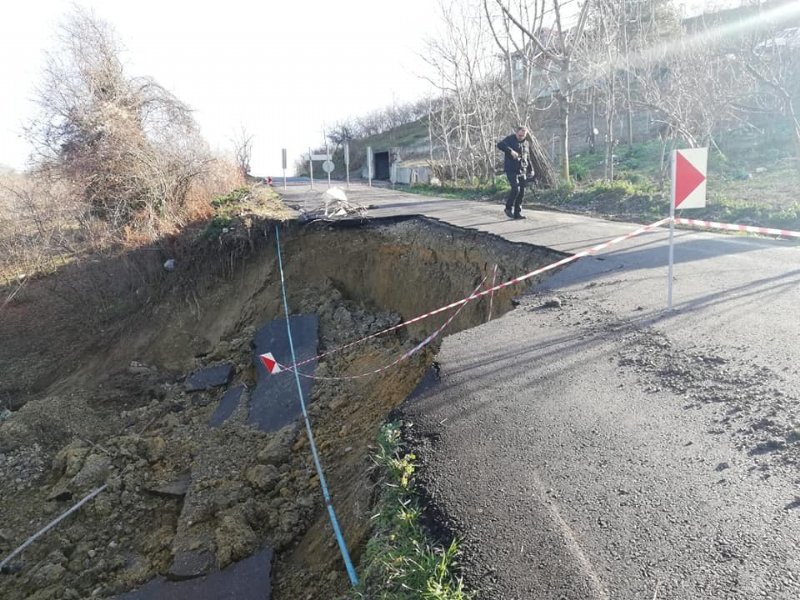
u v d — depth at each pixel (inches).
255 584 199.5
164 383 473.1
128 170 692.1
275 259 537.6
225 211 626.8
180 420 391.5
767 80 701.3
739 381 169.2
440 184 974.4
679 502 122.0
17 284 753.0
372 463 180.2
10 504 321.7
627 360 193.3
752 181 606.5
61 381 568.1
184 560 227.8
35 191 799.1
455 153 1318.9
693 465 134.3
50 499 311.4
